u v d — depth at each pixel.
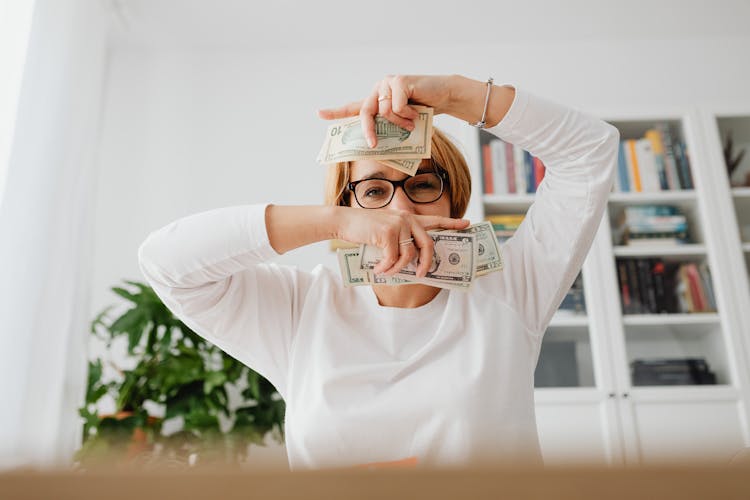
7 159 1.86
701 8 2.92
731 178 2.77
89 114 2.34
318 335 0.93
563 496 0.12
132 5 2.87
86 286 2.25
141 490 0.13
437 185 0.97
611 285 2.58
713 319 2.54
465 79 0.93
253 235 0.81
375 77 3.14
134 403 2.24
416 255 0.86
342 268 0.91
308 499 0.13
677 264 2.64
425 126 0.93
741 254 2.61
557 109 0.91
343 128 0.99
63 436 2.06
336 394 0.87
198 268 0.83
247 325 0.94
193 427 2.17
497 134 0.94
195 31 3.05
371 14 2.97
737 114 2.85
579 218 0.92
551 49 3.13
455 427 0.82
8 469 0.14
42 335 1.93
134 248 2.83
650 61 3.08
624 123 2.88
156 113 3.06
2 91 1.87
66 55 2.19
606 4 2.90
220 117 3.06
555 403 2.45
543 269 0.95
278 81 3.13
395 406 0.84
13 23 1.93
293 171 2.97
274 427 2.30
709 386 2.46
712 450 0.13
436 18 3.00
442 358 0.88
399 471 0.13
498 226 2.66
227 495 0.13
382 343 0.93
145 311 2.23
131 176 2.95
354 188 0.98
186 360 2.25
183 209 2.91
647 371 2.49
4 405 1.78
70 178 2.14
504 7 2.92
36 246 1.94
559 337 2.56
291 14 2.96
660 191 2.72
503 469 0.13
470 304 0.93
